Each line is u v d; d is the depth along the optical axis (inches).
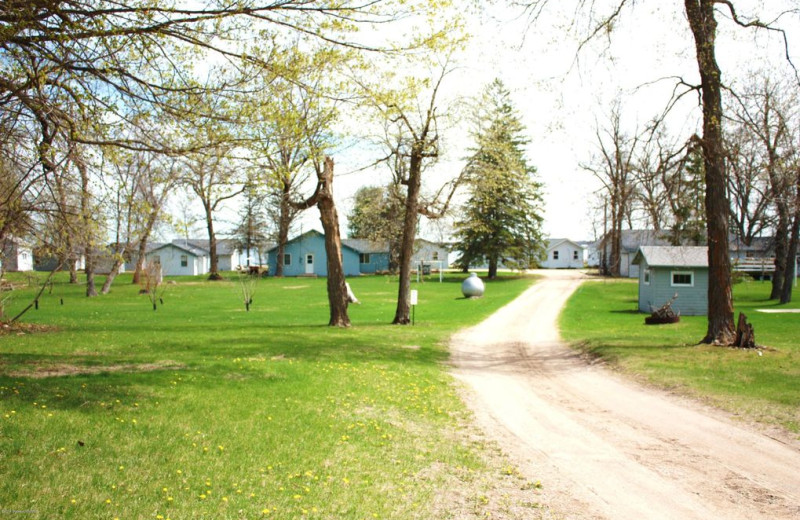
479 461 292.8
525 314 1237.7
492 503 237.3
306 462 270.8
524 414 403.5
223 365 496.4
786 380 466.6
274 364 516.4
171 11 336.2
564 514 226.8
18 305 1338.6
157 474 238.4
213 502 216.5
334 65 404.8
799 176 759.7
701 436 340.5
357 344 698.8
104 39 339.3
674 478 269.0
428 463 285.4
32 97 354.6
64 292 1812.3
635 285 2026.3
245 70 374.0
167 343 661.3
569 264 3503.9
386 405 400.5
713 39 617.9
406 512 223.5
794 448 312.5
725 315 653.3
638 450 314.8
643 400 443.8
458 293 1884.8
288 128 401.1
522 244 2495.1
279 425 325.4
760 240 2316.7
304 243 3053.6
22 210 517.7
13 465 231.1
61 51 338.6
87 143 369.1
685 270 1259.2
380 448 304.0
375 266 3179.1
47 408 316.8
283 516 210.1
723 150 631.2
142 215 458.9
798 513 227.5
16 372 425.7
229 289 1995.6
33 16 314.5
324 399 398.0
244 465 258.7
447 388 485.1
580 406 428.1
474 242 2500.0
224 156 380.5
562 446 323.6
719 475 272.7
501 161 970.1
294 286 2194.9
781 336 761.6
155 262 1752.0
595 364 620.7
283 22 360.8
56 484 217.6
